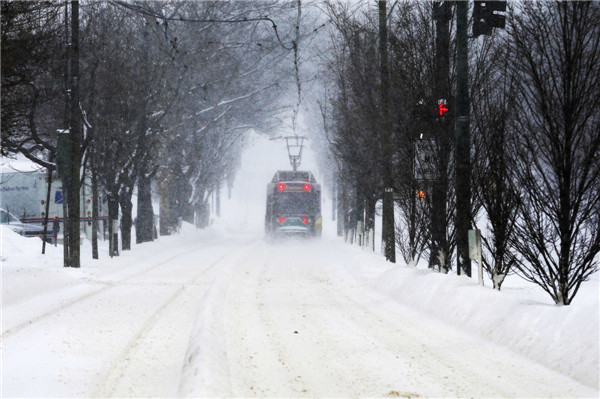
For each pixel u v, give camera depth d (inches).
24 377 1068.5
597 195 1435.8
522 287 2042.3
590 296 1828.2
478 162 2113.7
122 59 3993.6
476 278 2469.2
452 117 2297.0
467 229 1925.4
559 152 1408.7
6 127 2384.4
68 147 2977.4
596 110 1396.4
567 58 1382.9
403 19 2610.7
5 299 1870.1
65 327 1536.7
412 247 2797.7
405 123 2603.3
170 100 5132.9
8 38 2050.9
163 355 1258.0
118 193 4128.9
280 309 1815.9
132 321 1640.0
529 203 1528.1
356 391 976.3
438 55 2290.8
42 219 4803.2
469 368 1096.8
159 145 5260.8
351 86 3570.4
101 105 3769.7
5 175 4810.5
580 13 1371.8
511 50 1529.3
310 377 1058.7
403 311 1747.0
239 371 1093.8
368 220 4311.0
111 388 1018.7
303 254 4328.3
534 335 1184.8
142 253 4111.7
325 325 1541.6
